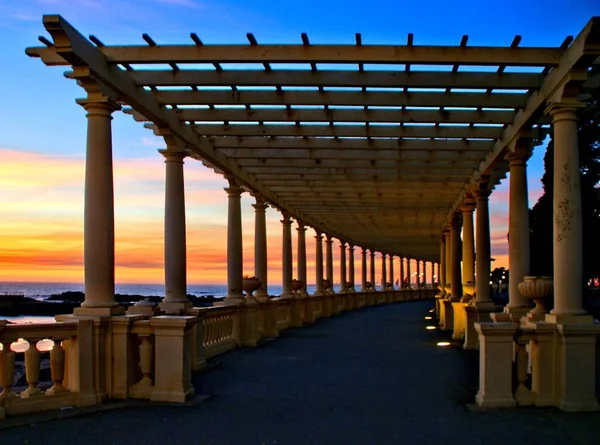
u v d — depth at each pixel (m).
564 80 6.79
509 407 6.53
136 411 6.32
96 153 7.01
